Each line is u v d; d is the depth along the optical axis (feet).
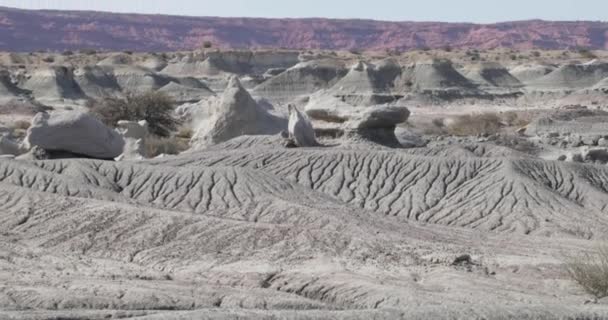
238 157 163.63
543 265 94.89
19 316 51.88
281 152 165.27
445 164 158.51
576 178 159.02
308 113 238.27
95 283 71.41
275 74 629.92
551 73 569.64
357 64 538.47
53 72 511.81
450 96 527.40
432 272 87.66
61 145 154.51
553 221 138.51
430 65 554.05
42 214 107.65
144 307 64.85
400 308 52.37
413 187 152.56
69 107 447.01
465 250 105.50
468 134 311.47
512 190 149.28
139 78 536.42
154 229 102.27
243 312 50.24
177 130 277.03
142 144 185.37
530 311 52.85
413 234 116.47
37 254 88.74
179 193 132.67
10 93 470.39
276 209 122.62
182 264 92.27
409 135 215.51
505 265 95.66
